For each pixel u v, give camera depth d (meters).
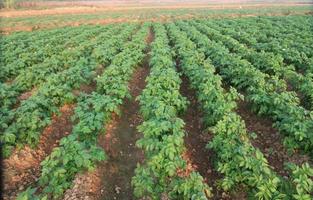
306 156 8.50
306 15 39.03
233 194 7.22
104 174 8.20
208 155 8.92
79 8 59.53
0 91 11.17
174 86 11.28
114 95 11.31
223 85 13.91
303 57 15.47
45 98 10.58
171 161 6.95
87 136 8.64
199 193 6.05
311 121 8.45
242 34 21.72
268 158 8.75
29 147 8.84
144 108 9.57
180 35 21.62
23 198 5.77
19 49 18.69
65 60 16.39
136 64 16.08
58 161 7.12
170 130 8.10
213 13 44.16
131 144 9.73
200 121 10.73
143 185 6.66
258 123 10.55
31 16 47.16
